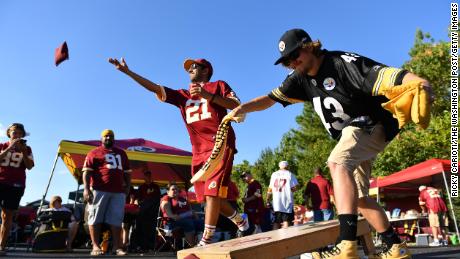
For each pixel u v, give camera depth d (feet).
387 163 59.57
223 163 12.22
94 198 21.35
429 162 35.94
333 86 7.70
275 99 9.14
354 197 7.00
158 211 26.68
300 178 104.37
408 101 6.45
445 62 68.74
